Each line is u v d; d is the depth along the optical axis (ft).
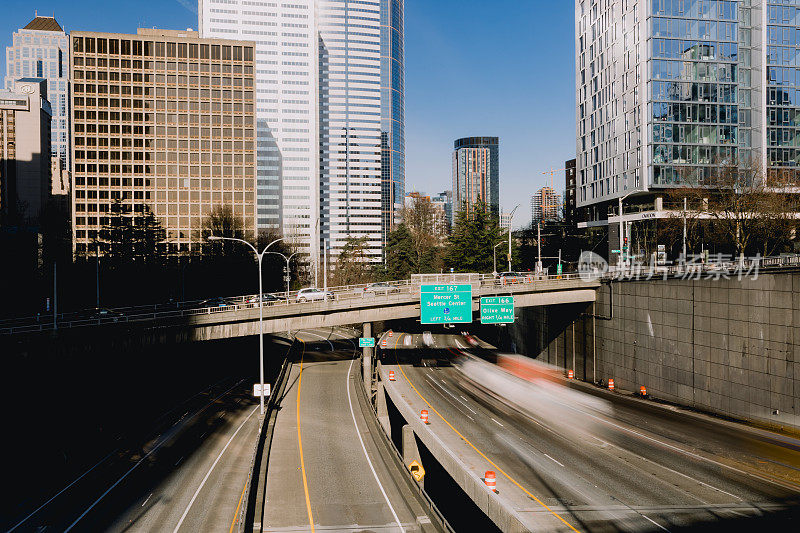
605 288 157.28
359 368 181.16
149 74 372.17
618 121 256.93
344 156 645.10
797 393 95.40
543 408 133.08
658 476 84.12
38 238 264.11
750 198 175.42
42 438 110.63
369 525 67.62
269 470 88.38
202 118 380.58
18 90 531.91
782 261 108.99
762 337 102.99
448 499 97.45
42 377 112.27
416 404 138.51
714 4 236.84
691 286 121.90
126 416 131.85
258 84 554.87
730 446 94.73
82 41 362.53
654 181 230.48
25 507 77.92
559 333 187.62
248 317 146.00
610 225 257.14
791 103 242.99
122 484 86.74
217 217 345.31
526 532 65.62
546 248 343.67
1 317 190.08
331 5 644.27
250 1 554.05
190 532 69.41
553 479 84.74
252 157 385.29
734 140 236.22
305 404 133.90
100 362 127.44
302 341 247.29
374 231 650.43
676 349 127.13
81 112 363.15
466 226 296.10
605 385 157.07
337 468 89.30
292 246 392.06
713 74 236.22
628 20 247.50
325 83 643.04
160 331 134.72
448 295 144.56
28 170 530.68
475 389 156.97
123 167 367.45
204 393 158.30
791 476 80.79
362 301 155.02
